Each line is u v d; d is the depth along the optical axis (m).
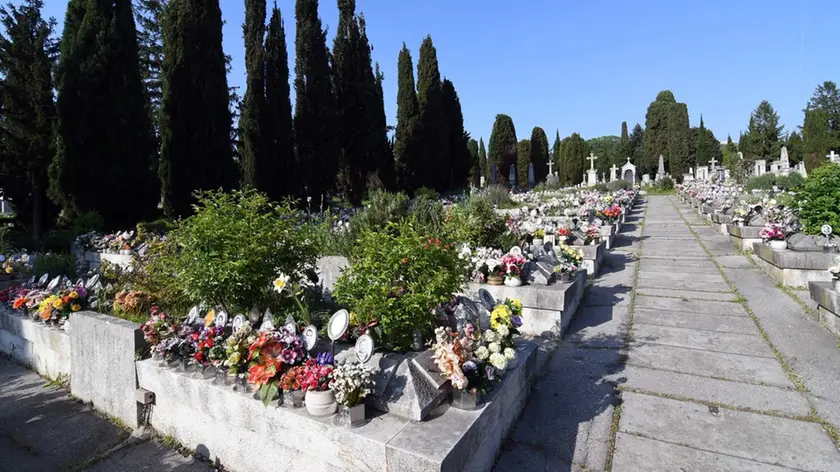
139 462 3.06
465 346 2.80
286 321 3.26
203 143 16.66
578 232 8.98
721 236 11.34
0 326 5.16
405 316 3.00
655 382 3.88
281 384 2.69
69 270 7.20
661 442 3.02
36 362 4.67
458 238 5.39
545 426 3.25
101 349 3.74
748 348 4.52
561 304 5.02
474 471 2.56
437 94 27.50
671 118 42.22
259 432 2.78
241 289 3.84
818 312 5.23
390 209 8.06
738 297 6.21
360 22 24.44
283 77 19.62
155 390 3.37
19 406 3.89
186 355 3.25
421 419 2.52
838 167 7.43
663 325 5.32
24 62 17.44
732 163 32.38
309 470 2.56
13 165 16.95
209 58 16.84
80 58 15.31
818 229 7.12
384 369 2.76
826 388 3.62
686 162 41.72
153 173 17.20
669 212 18.47
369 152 23.92
